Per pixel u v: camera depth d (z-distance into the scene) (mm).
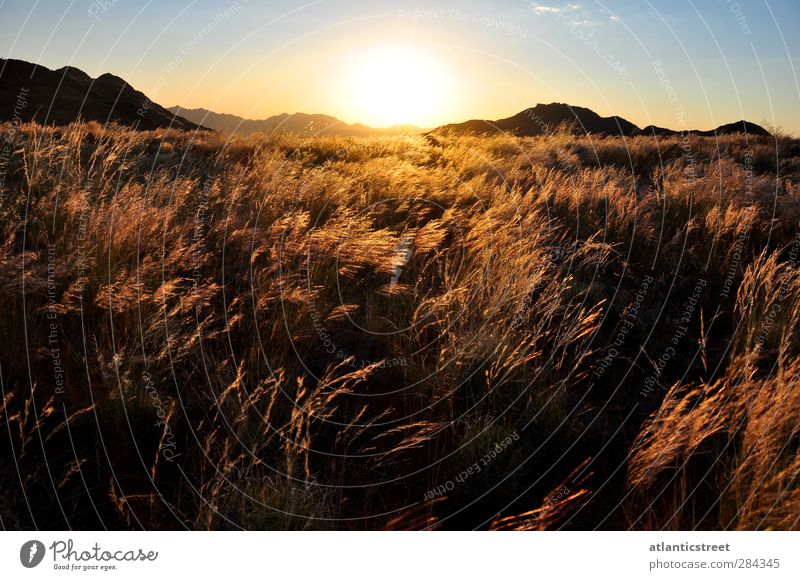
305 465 2699
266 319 4137
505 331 3898
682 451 2980
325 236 4961
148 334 3586
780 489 2502
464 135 17984
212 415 3213
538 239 5664
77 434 3008
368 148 12805
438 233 5402
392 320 4359
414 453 3111
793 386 3021
